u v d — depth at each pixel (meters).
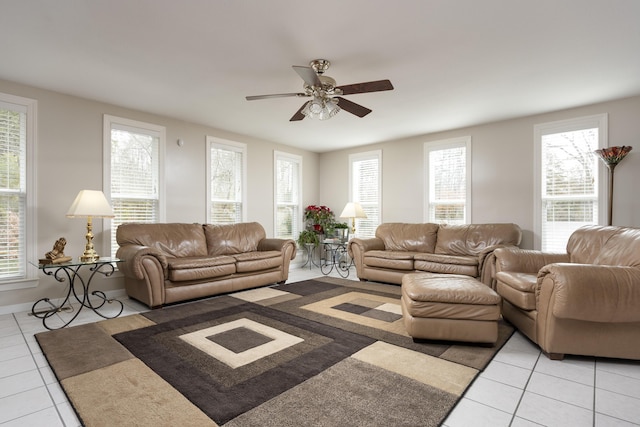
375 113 4.45
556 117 4.36
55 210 3.69
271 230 6.13
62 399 1.82
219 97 3.88
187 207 4.88
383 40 2.61
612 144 3.96
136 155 4.40
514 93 3.73
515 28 2.44
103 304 3.67
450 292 2.51
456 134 5.25
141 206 4.45
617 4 2.15
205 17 2.30
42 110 3.61
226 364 2.21
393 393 1.85
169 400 1.78
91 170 3.96
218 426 1.56
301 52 2.80
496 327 2.47
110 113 4.11
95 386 1.92
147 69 3.14
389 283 4.83
